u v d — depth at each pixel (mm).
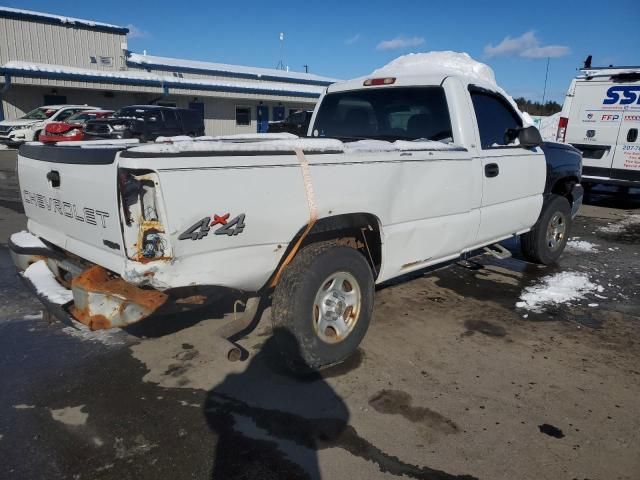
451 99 4383
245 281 2973
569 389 3316
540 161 5305
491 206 4676
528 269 5984
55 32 27562
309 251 3291
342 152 3256
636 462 2629
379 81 4891
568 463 2611
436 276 5621
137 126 15383
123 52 30219
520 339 4043
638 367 3633
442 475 2514
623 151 9984
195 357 3668
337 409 3043
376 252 3799
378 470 2543
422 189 3822
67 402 3100
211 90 28141
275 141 3109
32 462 2572
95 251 2938
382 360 3646
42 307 4555
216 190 2648
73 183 2977
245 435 2799
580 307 4777
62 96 24578
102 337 3977
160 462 2582
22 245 3684
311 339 3258
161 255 2584
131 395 3182
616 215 9922
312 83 40312
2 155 18188
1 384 3291
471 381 3385
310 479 2477
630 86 9750
